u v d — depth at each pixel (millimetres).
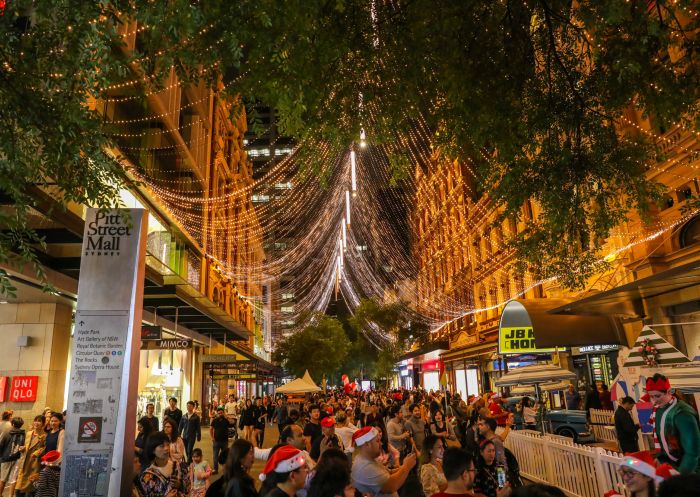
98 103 15680
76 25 4895
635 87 7992
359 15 7859
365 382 78875
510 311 18047
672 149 15680
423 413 15578
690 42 7770
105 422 6742
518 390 18688
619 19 6312
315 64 7305
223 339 37875
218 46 5766
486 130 8664
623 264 19031
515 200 9008
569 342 16531
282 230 92250
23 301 16719
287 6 5621
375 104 8602
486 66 8523
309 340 60094
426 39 8133
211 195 36781
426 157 52812
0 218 4773
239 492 4559
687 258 16328
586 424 16219
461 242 45625
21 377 16062
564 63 9078
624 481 3639
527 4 8398
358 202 72562
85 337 6996
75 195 5516
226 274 40750
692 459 5133
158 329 16812
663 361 11836
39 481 7797
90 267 7223
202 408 35781
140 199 20250
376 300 59719
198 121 30656
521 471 12578
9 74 5059
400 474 5000
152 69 5938
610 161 8922
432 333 57531
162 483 5758
